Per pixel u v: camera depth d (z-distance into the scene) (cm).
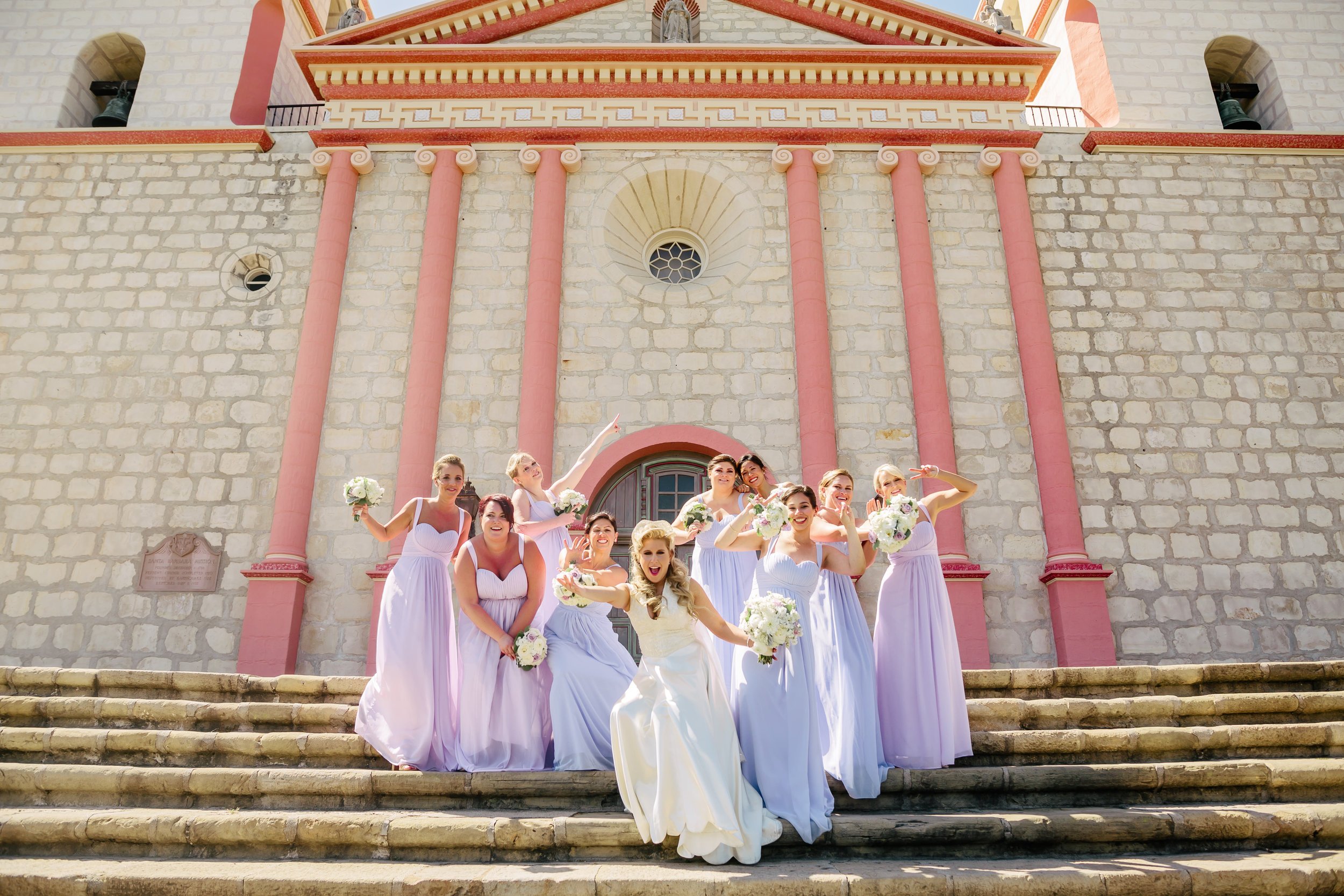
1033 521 1088
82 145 1254
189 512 1094
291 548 1052
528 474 643
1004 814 460
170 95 1318
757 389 1144
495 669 530
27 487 1105
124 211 1230
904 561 550
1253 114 1410
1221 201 1247
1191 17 1378
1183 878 385
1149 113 1315
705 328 1170
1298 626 1058
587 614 550
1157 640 1046
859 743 484
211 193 1240
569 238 1209
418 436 1093
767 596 459
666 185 1252
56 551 1080
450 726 536
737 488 646
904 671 527
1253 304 1197
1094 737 537
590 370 1148
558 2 1318
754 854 413
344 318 1163
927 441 1104
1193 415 1143
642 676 453
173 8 1376
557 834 427
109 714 567
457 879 380
